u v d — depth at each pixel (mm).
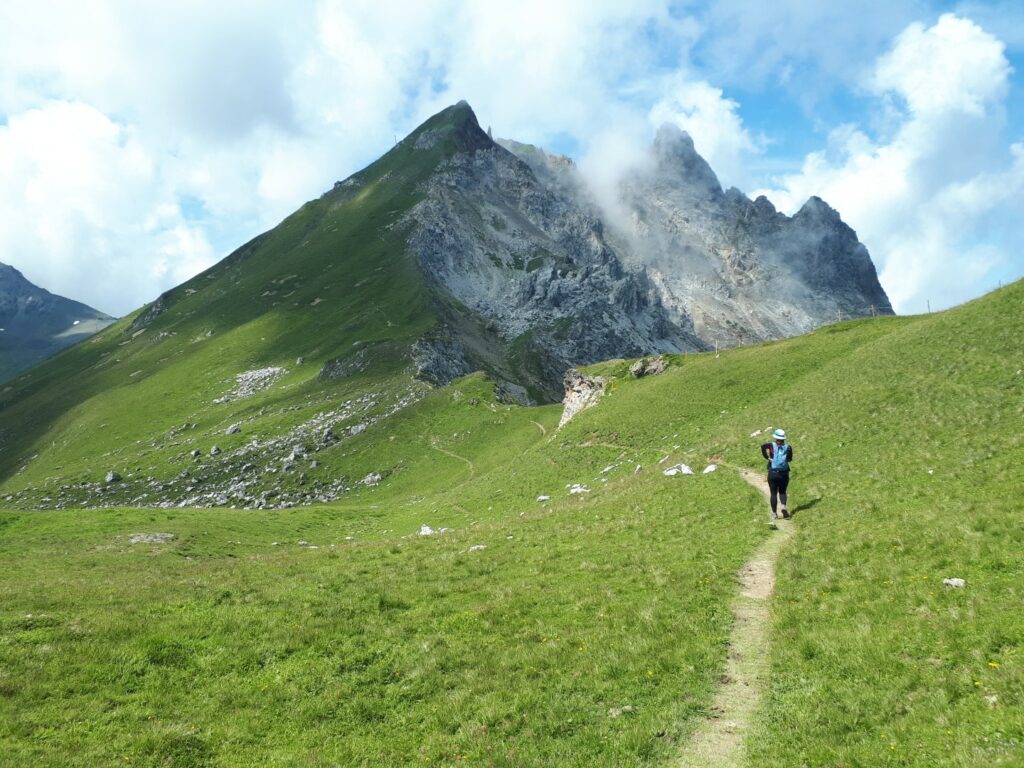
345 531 69125
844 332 72375
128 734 14109
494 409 125500
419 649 18000
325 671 17000
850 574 18953
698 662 15570
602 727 13492
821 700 13047
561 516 35500
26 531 56938
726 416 58406
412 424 125625
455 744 13516
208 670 17188
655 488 37875
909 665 13289
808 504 28422
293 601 22031
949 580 16250
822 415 42875
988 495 21719
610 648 16859
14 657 17000
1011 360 38719
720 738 12617
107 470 153750
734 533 26312
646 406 71062
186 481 131125
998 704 11172
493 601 21219
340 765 13102
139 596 23141
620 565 23891
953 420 33281
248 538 60500
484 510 60719
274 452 133125
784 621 17031
